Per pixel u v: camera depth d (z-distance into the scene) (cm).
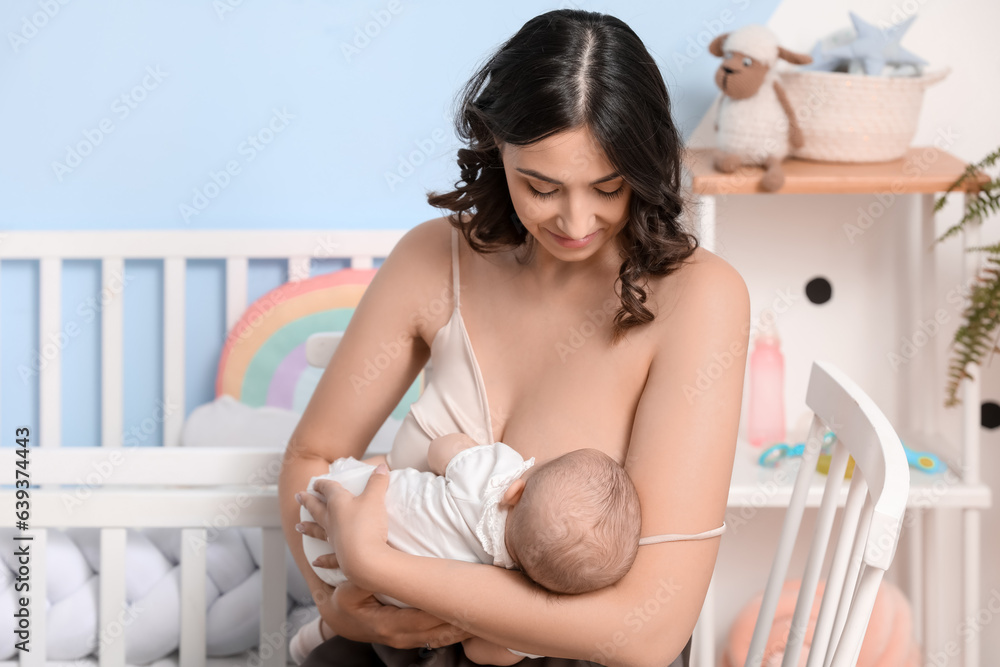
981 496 142
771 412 162
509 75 81
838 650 70
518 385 96
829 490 100
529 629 80
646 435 86
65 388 177
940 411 169
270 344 168
